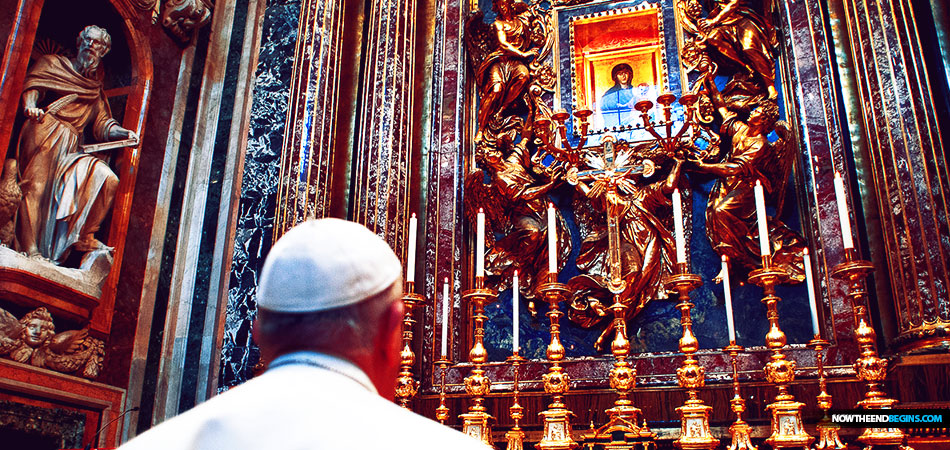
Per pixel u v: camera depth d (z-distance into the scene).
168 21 6.22
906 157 4.86
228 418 0.84
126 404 5.25
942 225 4.61
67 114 5.16
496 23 6.84
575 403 5.23
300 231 1.04
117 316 5.30
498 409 5.36
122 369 5.27
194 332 5.67
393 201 5.86
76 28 5.84
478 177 6.26
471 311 5.94
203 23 6.51
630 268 5.66
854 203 5.14
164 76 6.15
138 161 5.69
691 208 5.91
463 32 6.91
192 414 0.87
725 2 6.36
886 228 4.85
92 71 5.45
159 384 5.50
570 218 6.17
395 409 0.90
